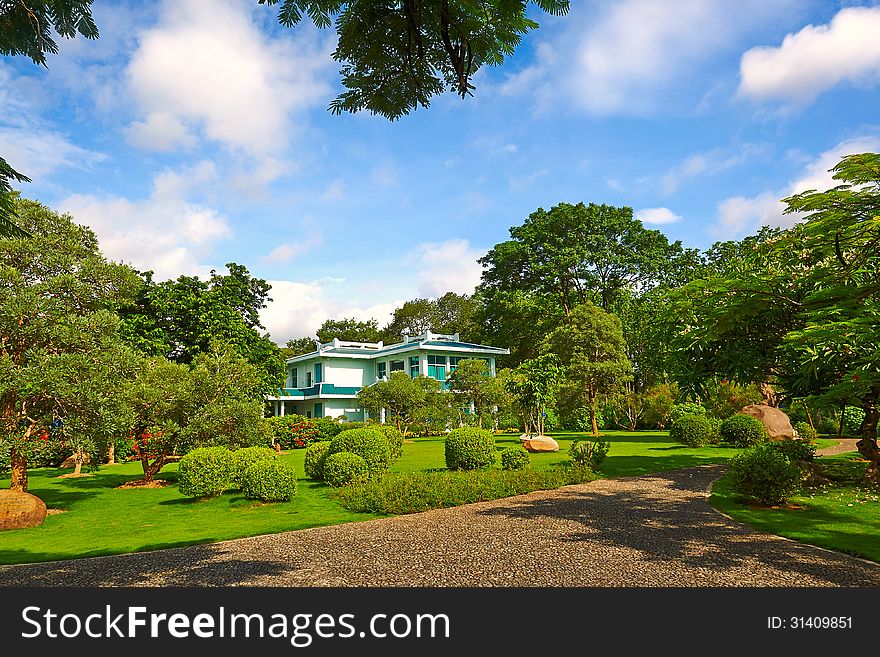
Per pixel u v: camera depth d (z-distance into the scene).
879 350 8.85
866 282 11.20
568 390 29.75
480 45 3.37
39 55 3.86
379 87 3.50
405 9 3.14
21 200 10.51
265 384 27.19
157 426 14.34
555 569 6.00
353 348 41.84
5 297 9.74
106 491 13.62
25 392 9.76
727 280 12.04
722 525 8.19
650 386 35.34
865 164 9.32
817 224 10.46
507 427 34.34
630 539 7.32
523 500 10.66
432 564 6.30
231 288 27.16
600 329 30.05
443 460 18.14
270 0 3.08
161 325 25.39
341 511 9.88
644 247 40.50
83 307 11.05
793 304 11.72
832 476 12.57
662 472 14.52
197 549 7.32
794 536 7.38
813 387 13.01
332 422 28.25
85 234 11.44
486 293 43.19
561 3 3.07
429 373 36.62
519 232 40.78
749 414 22.62
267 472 10.95
